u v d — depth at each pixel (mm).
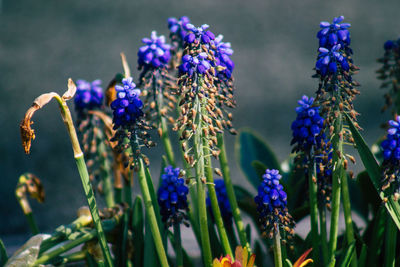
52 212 2025
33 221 1062
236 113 2824
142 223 995
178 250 954
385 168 899
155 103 984
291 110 2816
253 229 1381
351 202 1107
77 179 2309
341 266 926
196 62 884
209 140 894
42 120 2846
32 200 2135
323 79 907
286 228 915
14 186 2211
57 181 2279
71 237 964
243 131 1153
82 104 1037
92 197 920
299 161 957
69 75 3166
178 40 1034
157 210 972
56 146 2559
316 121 928
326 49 896
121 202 1051
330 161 929
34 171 2355
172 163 1004
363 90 2902
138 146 915
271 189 905
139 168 919
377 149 1117
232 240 1018
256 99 2908
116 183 1061
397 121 895
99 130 1049
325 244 957
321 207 962
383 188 897
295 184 1088
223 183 1017
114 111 911
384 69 1008
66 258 990
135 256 993
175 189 939
